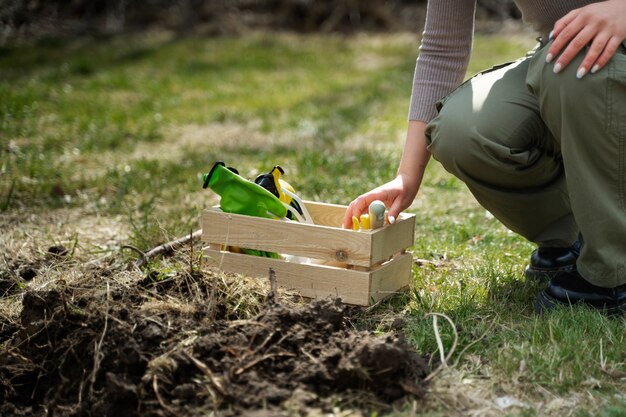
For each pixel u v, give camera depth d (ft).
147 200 13.25
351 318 7.95
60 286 7.83
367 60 33.37
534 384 6.56
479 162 7.84
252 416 6.14
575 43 7.07
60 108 22.43
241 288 7.82
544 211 8.41
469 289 8.65
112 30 39.75
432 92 8.48
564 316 7.52
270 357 6.68
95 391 6.67
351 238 8.06
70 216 12.48
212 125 20.79
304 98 24.47
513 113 7.79
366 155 15.98
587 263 7.55
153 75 29.37
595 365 6.76
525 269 9.19
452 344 7.21
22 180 14.44
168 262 9.16
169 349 6.81
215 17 40.98
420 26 41.42
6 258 9.82
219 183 8.60
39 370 7.21
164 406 6.32
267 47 36.19
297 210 9.09
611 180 7.26
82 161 16.60
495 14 41.52
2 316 8.28
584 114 7.10
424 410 6.28
